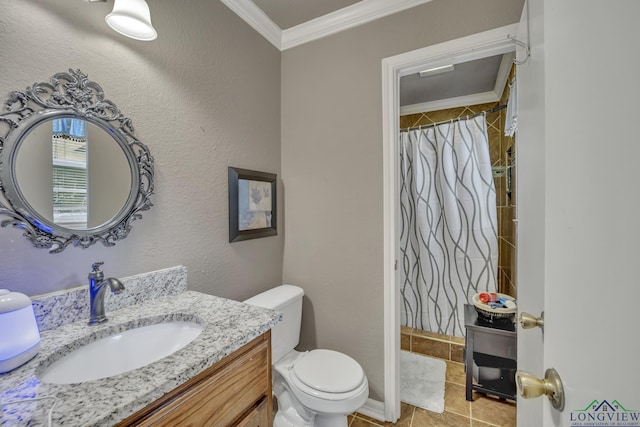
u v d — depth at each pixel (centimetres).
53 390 53
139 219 105
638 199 30
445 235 234
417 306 244
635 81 31
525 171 87
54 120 83
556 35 52
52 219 82
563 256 48
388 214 151
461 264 228
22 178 76
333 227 168
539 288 70
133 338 86
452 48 135
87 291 87
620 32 33
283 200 184
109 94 96
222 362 72
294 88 179
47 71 81
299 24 170
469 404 162
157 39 111
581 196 42
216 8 138
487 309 169
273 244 177
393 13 148
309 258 176
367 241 158
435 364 205
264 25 165
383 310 154
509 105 175
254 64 162
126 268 101
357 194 160
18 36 76
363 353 160
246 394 79
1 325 59
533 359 77
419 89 249
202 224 130
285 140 183
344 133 163
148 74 108
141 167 104
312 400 118
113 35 97
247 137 157
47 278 81
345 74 162
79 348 75
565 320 47
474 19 131
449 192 229
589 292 40
